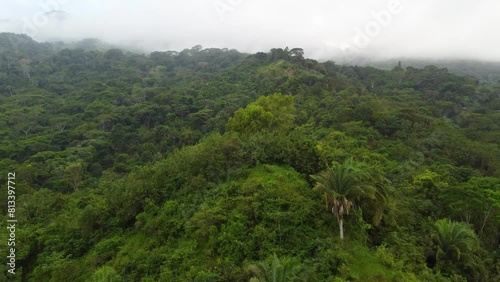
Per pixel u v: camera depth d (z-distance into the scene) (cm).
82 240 3045
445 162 4809
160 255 2486
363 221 2328
